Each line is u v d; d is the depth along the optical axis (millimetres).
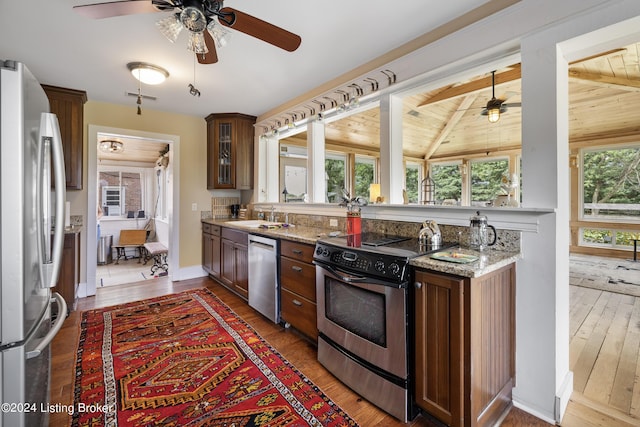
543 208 1566
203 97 3490
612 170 5492
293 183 4797
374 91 2516
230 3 1801
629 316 2824
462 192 6801
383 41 2242
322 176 3416
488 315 1425
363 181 5977
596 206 5680
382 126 2512
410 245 1880
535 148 1606
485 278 1392
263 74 2826
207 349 2256
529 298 1614
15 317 1017
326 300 2006
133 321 2777
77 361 2084
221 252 3795
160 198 6305
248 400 1688
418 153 6781
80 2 1788
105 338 2432
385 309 1588
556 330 1537
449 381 1374
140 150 5613
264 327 2652
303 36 2170
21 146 1032
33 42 2258
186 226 4312
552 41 1541
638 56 3033
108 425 1492
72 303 2990
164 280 4250
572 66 3340
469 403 1313
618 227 5414
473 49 1858
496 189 6402
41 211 1211
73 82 3033
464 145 6457
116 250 6195
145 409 1609
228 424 1502
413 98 4469
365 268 1664
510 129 5562
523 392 1642
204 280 4234
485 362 1409
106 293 3627
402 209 2301
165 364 2051
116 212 6613
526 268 1624
